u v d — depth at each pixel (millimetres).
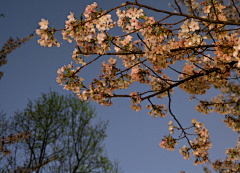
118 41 2289
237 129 4398
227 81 3605
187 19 2055
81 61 2373
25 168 7461
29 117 8812
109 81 2838
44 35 1944
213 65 3215
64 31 2045
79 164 8711
